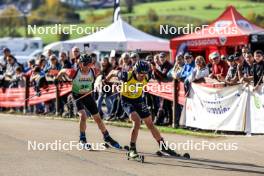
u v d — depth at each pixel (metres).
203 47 25.66
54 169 12.30
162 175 11.81
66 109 23.30
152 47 28.58
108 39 28.31
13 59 26.44
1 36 83.69
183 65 19.44
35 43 43.94
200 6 74.81
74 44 28.62
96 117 15.16
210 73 19.80
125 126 19.86
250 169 12.64
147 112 13.97
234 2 70.38
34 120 22.03
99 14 79.44
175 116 19.28
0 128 19.16
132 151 13.54
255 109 16.97
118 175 11.75
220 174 12.05
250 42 23.00
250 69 17.88
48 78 23.95
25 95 25.14
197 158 13.93
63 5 82.69
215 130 17.89
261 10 64.69
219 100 17.80
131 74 13.71
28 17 82.81
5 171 12.02
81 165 12.81
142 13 76.06
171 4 77.31
